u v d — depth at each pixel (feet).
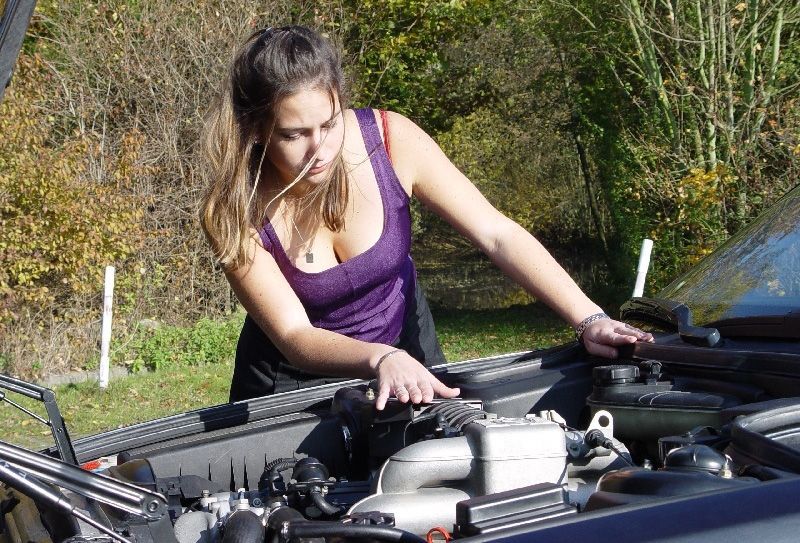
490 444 6.16
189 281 43.83
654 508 4.68
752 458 5.57
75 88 43.24
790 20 39.93
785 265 8.55
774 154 38.47
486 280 69.26
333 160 8.51
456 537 5.86
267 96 8.14
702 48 40.68
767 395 7.06
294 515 5.88
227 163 8.56
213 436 8.32
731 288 8.72
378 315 9.86
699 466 5.31
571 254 65.21
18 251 37.17
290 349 8.44
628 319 9.45
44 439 27.25
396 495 6.22
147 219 42.96
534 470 6.18
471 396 8.05
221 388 35.24
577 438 6.81
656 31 42.04
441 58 60.29
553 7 53.06
